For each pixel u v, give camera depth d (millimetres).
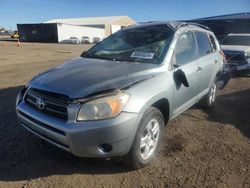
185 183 3824
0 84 9242
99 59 4820
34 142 4734
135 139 3760
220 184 3828
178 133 5387
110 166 4113
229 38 13273
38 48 34031
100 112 3482
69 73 4117
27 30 62375
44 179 3781
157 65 4441
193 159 4438
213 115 6480
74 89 3629
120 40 5293
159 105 4348
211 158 4492
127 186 3713
